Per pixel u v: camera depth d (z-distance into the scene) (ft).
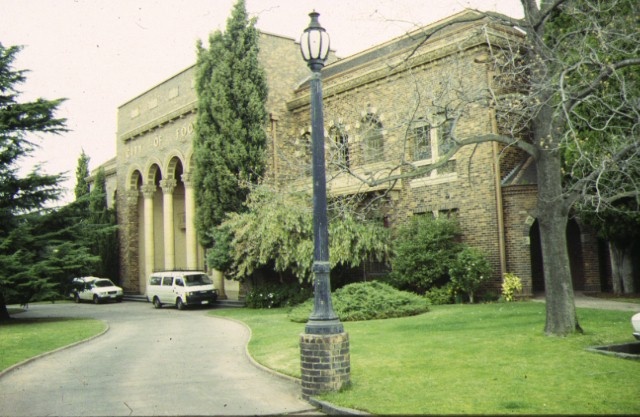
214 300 96.73
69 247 82.33
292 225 73.97
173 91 117.91
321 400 26.99
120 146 140.15
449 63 61.05
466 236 70.23
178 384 33.35
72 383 34.76
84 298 130.82
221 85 89.92
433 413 23.43
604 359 31.37
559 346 34.86
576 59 39.99
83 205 87.20
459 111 40.78
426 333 44.06
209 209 89.76
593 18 38.40
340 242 71.61
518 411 23.11
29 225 80.94
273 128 95.14
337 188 77.20
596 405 23.43
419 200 75.56
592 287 68.59
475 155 69.15
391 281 71.77
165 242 118.83
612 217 59.11
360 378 30.60
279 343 45.62
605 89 44.47
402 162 40.24
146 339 56.18
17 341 55.62
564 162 54.13
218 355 43.86
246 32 91.61
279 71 98.58
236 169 88.99
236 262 83.10
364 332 47.21
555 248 38.55
